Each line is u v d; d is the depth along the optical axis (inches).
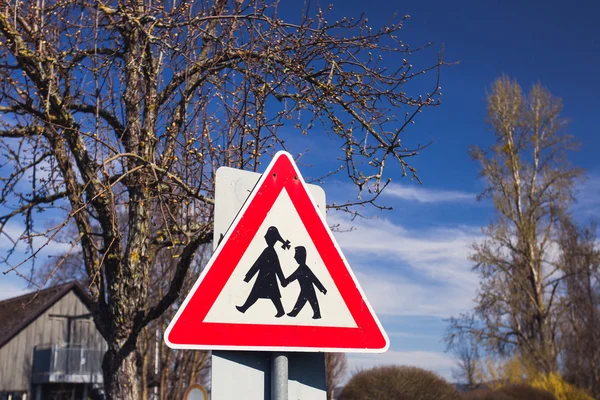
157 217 245.9
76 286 1024.2
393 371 661.3
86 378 973.2
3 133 227.5
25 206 220.2
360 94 212.8
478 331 1105.4
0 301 1112.8
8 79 223.1
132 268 209.8
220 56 219.0
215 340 90.4
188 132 217.2
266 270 96.3
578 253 1153.4
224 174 101.1
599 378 1146.0
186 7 222.2
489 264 1125.7
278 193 100.9
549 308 1125.7
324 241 102.3
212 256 93.3
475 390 925.2
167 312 558.6
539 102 1187.9
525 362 1010.1
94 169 208.7
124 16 223.8
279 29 220.7
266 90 205.3
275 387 92.3
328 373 1088.2
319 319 98.3
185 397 412.2
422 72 210.4
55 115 214.7
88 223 216.5
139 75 228.2
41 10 226.4
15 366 956.0
